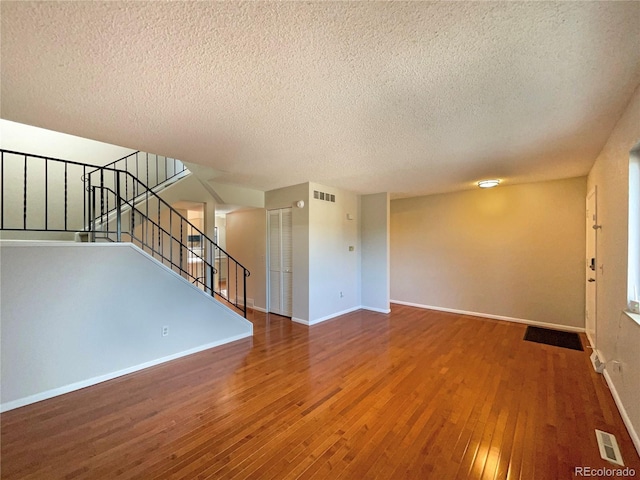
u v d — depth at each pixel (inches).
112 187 185.6
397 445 72.1
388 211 209.2
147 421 82.0
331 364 120.6
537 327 169.8
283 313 200.2
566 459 67.2
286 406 89.4
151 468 64.8
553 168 141.4
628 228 81.5
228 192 186.5
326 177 161.9
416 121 86.4
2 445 72.4
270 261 210.1
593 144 107.1
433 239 215.3
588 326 148.0
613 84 66.9
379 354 131.1
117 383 104.8
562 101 74.9
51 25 46.4
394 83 65.9
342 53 54.9
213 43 51.5
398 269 234.1
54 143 166.6
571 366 117.2
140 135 95.4
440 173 151.2
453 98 72.9
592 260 134.0
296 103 74.5
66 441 73.9
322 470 64.2
